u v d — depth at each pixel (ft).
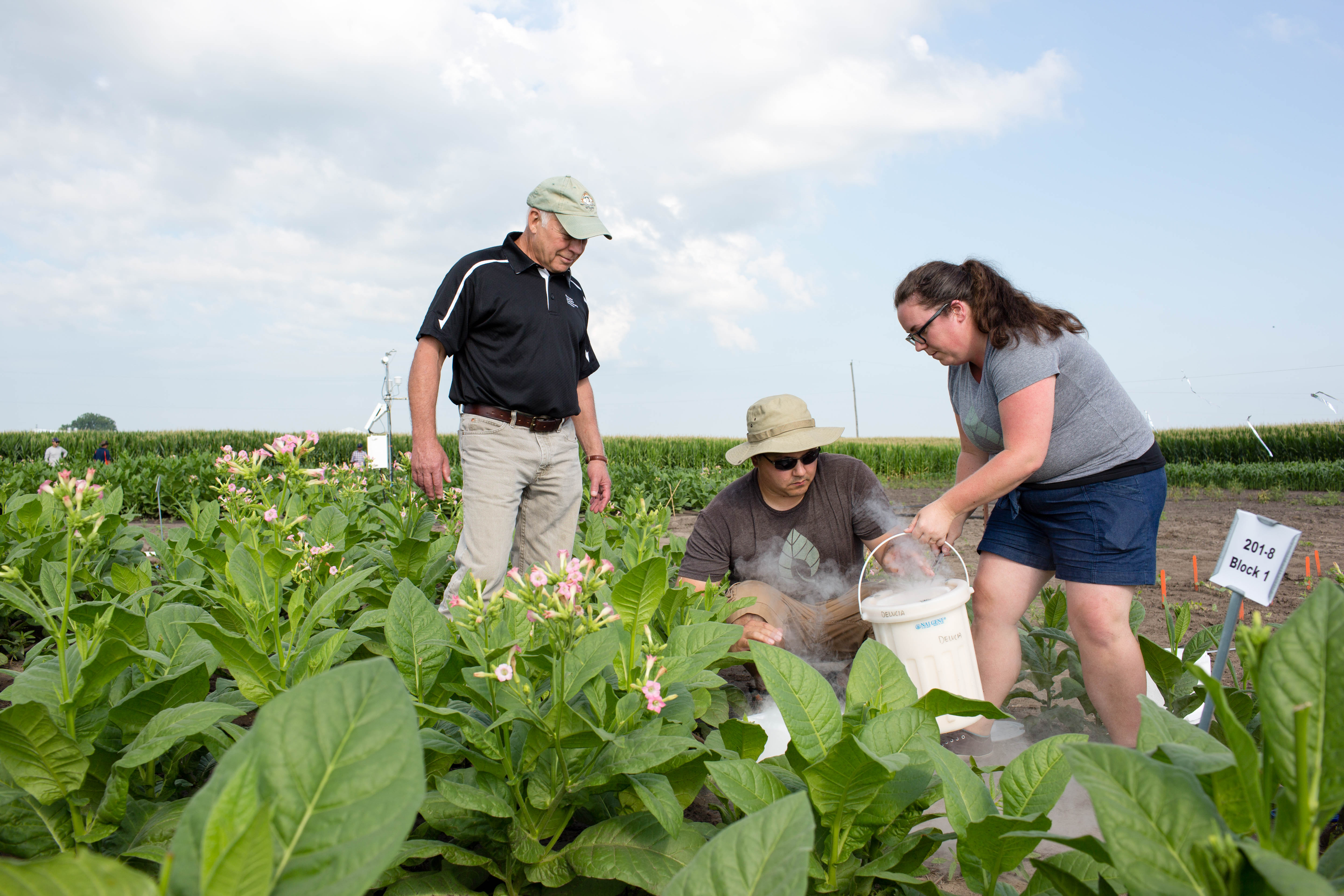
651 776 5.81
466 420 12.62
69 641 8.50
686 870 3.22
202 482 40.42
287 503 13.55
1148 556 9.57
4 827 5.43
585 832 5.94
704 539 12.94
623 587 6.15
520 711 5.65
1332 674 3.08
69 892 2.41
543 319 12.50
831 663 12.54
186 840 2.65
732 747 6.56
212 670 7.05
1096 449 9.53
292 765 2.95
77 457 84.53
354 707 3.13
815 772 4.92
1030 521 10.43
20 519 13.05
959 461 12.41
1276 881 2.50
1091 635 9.68
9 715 4.98
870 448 107.04
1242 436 106.93
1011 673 10.75
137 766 5.30
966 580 9.57
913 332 10.52
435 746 5.71
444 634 6.57
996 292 9.78
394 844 2.73
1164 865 3.10
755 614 11.00
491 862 5.83
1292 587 22.54
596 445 15.21
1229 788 3.67
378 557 13.67
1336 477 68.74
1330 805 2.96
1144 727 4.10
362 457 35.17
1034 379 9.43
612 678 6.96
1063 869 4.61
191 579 11.98
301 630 7.29
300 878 2.71
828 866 5.44
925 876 6.87
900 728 5.61
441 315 12.16
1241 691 8.35
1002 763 9.66
